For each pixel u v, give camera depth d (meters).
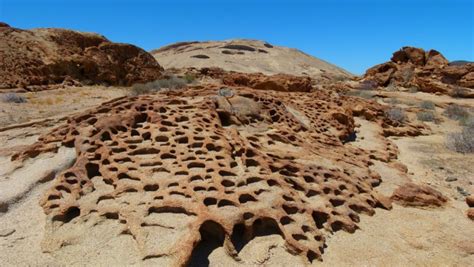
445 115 18.42
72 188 6.11
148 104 9.52
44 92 19.33
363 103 16.20
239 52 79.94
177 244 4.88
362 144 11.53
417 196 7.07
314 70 74.88
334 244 5.54
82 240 5.15
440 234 5.98
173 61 67.88
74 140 7.73
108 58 27.31
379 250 5.44
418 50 32.53
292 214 5.92
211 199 5.79
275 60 77.12
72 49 25.92
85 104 16.56
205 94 12.02
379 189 7.74
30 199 6.23
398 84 29.44
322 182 7.13
